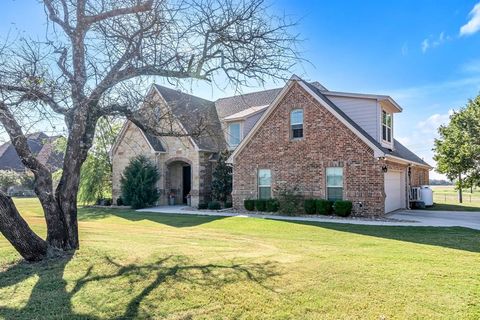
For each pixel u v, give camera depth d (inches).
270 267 252.5
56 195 295.7
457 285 211.9
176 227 546.0
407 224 549.6
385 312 173.6
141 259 271.7
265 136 770.2
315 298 191.8
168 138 968.9
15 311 177.2
